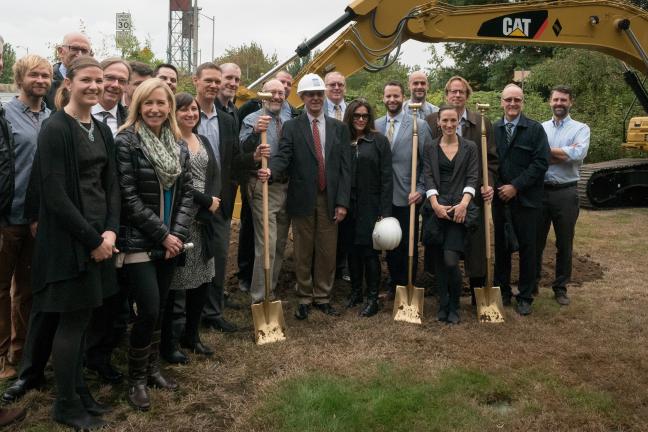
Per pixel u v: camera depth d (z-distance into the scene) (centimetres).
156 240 345
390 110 562
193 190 377
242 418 345
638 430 341
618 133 1702
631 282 647
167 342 416
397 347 454
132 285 351
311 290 530
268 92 530
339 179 516
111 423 339
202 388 383
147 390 365
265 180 471
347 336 477
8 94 975
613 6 814
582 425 344
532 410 359
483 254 543
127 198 340
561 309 551
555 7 791
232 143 475
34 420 338
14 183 370
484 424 342
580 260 726
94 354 388
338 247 611
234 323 505
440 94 1727
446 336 479
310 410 352
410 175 548
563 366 422
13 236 381
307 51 724
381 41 732
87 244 307
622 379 401
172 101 356
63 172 306
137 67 460
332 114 612
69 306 309
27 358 364
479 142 539
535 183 528
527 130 529
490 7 768
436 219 506
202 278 416
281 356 434
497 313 519
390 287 570
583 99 1830
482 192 523
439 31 756
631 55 836
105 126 333
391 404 359
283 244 536
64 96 338
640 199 1252
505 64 2277
